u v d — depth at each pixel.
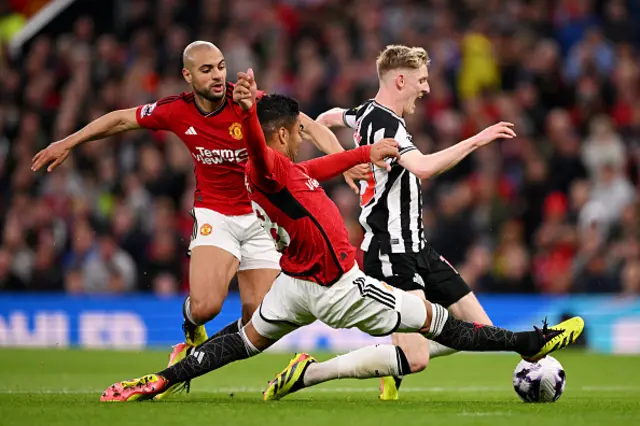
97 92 59.88
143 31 64.44
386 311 20.95
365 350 22.77
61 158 25.28
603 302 48.53
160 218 51.25
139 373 34.31
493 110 58.91
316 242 20.62
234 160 25.55
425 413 19.53
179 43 62.16
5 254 50.94
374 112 24.36
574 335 22.14
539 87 61.94
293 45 65.19
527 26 65.25
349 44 62.81
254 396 25.25
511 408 20.92
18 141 59.28
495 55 62.44
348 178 24.83
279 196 20.48
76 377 32.56
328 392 27.33
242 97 19.22
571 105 61.75
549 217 53.94
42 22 67.12
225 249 25.62
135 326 48.69
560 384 23.00
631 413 19.88
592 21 66.12
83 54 62.12
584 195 53.47
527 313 48.50
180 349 25.91
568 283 50.16
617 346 48.00
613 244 51.00
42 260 50.81
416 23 64.75
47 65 61.88
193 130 25.48
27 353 43.78
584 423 18.11
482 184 53.56
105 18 67.75
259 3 66.00
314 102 58.25
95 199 55.28
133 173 55.31
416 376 34.75
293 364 22.73
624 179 55.03
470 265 49.72
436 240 51.69
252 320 21.75
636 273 49.34
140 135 56.38
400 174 24.28
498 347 21.84
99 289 50.22
